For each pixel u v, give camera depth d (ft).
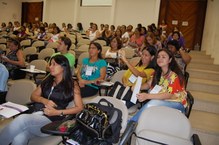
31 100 8.33
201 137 9.50
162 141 6.21
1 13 44.39
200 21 28.68
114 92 9.91
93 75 11.98
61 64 7.80
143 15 31.12
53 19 39.78
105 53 16.39
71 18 37.65
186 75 12.76
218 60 17.53
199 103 12.20
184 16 29.37
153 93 8.57
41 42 23.57
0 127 7.27
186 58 13.79
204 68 17.42
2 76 9.74
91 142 6.18
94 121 6.19
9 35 31.12
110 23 33.24
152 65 10.50
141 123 6.81
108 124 6.25
